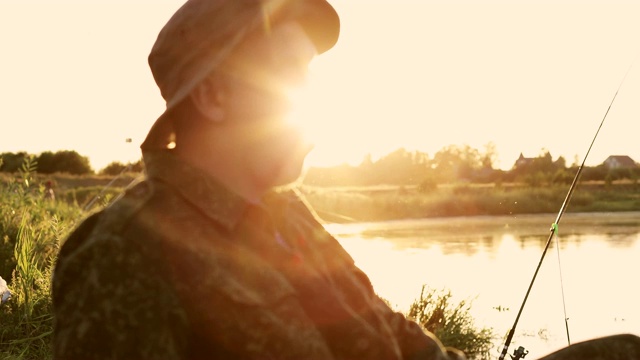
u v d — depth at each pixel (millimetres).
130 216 768
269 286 812
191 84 877
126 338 722
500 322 5938
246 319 778
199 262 777
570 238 13641
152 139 884
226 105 885
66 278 758
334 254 1064
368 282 1110
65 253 804
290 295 821
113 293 731
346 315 929
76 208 10969
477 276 8688
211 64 873
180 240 775
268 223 888
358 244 13875
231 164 894
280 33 903
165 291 748
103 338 722
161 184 807
